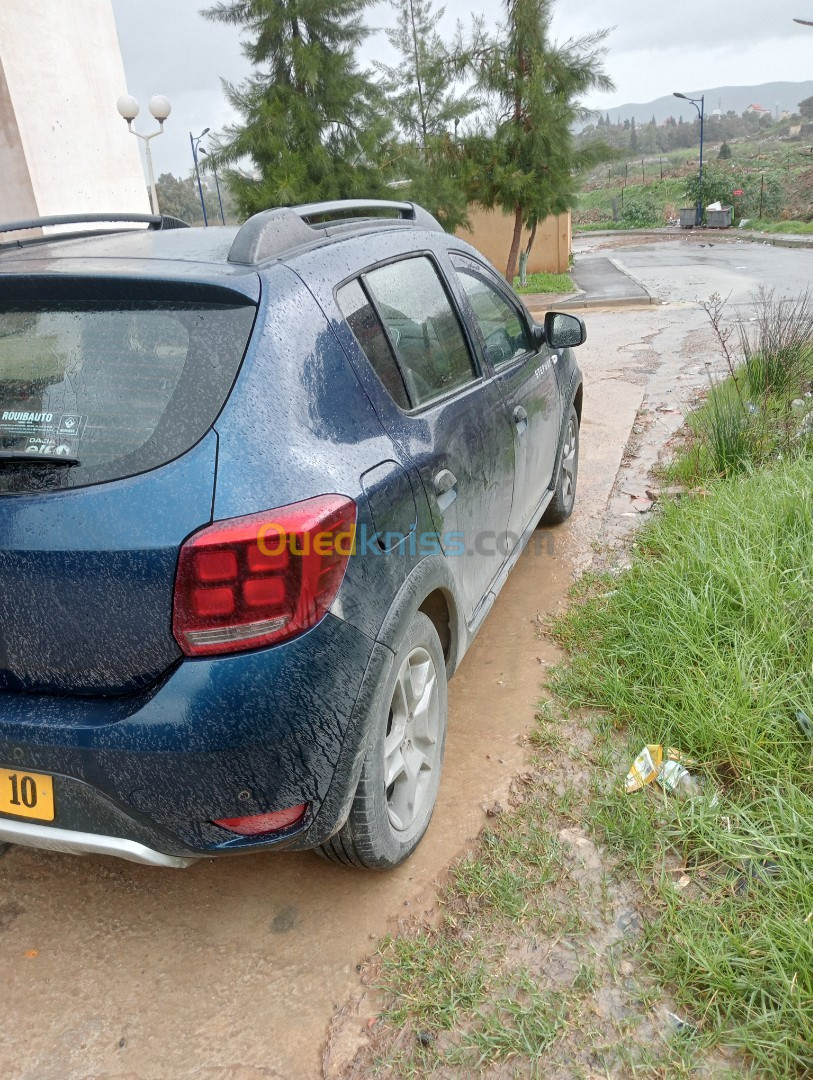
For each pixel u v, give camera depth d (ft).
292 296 6.52
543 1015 6.26
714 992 6.18
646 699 9.65
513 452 10.57
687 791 8.22
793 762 8.25
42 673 5.87
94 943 7.30
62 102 38.96
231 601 5.41
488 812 8.52
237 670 5.49
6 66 34.81
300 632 5.70
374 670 6.37
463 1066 6.01
